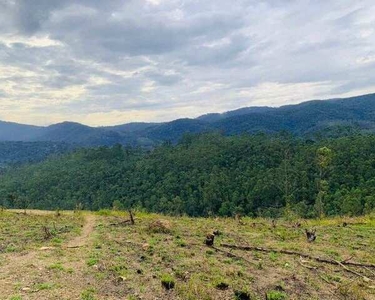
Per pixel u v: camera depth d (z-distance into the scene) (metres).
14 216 32.75
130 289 12.24
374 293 13.76
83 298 10.92
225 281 13.48
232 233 24.38
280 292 13.16
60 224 27.62
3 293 10.90
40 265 14.14
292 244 21.09
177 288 12.47
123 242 19.97
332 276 15.36
